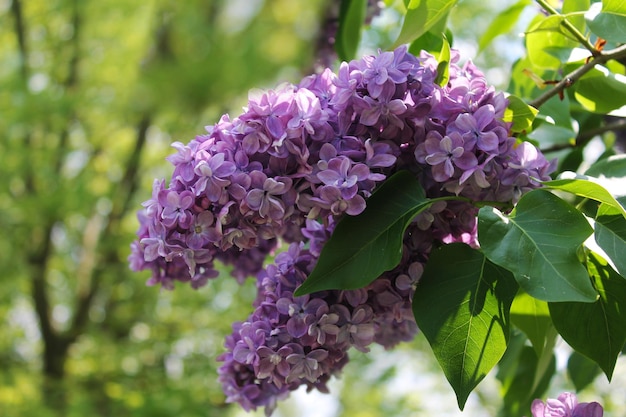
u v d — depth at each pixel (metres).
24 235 2.83
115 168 3.04
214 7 2.91
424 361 3.16
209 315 2.95
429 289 0.58
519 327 0.67
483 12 2.49
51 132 2.77
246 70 2.69
